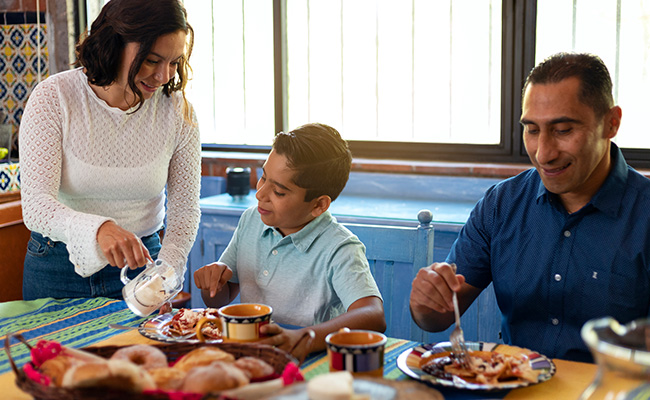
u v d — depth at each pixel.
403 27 2.72
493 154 2.67
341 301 1.42
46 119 1.50
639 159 2.48
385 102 2.80
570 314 1.34
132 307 1.29
